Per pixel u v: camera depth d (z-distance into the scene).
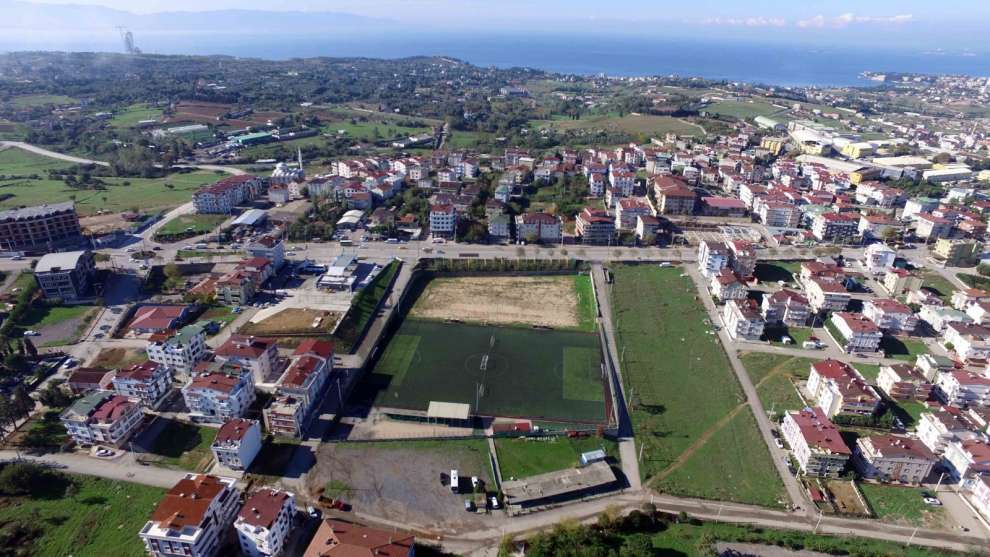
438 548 140.12
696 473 166.25
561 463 170.00
